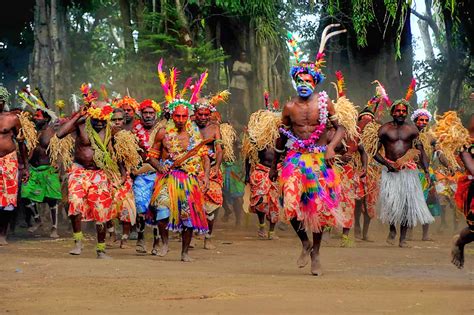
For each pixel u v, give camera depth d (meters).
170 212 11.30
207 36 28.61
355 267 10.79
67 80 28.16
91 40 37.72
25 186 16.41
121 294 7.37
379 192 14.88
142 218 13.01
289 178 9.72
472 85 36.34
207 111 14.18
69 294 7.42
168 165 11.40
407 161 14.43
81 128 11.83
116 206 13.01
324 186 9.72
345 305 6.54
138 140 12.48
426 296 7.08
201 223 11.38
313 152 9.80
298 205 9.63
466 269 10.50
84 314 6.27
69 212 11.91
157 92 23.91
